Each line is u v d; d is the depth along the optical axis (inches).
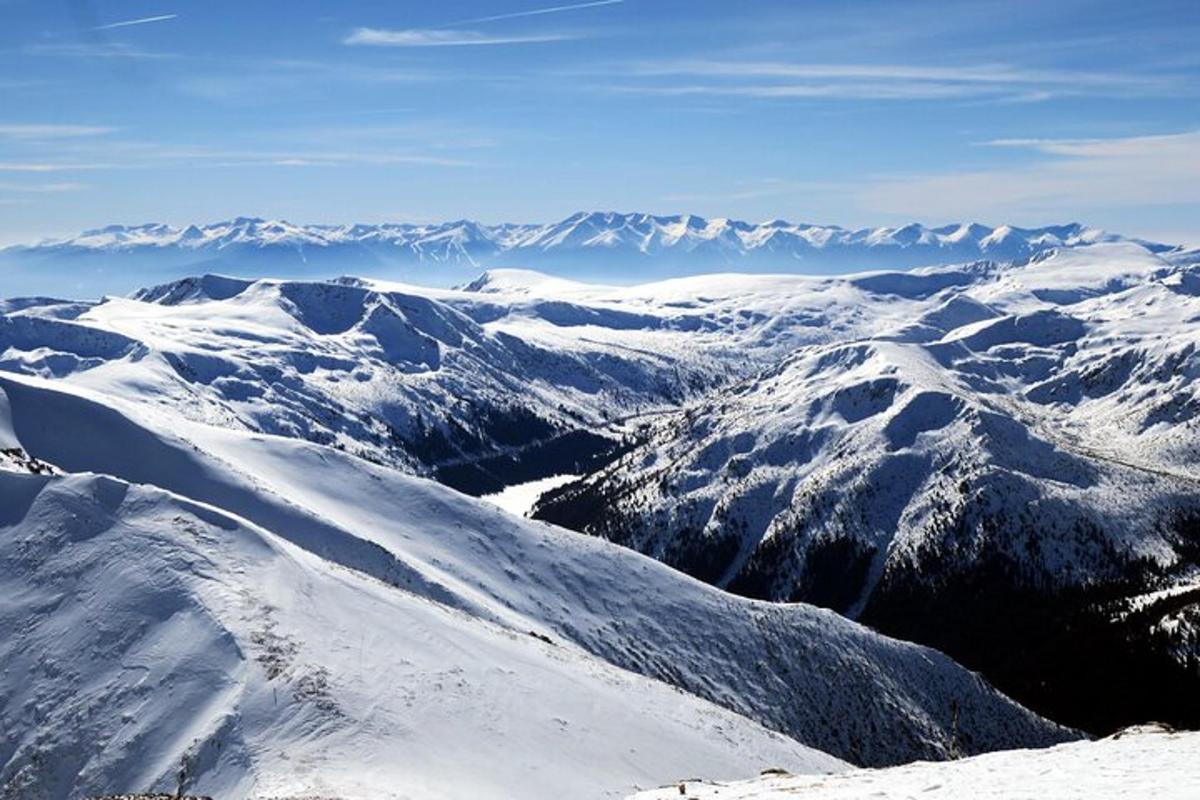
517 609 4704.7
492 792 2087.8
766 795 1307.8
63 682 2476.6
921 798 1174.3
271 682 2349.9
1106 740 1470.2
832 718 4584.2
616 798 2297.0
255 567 2881.4
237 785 2025.1
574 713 2790.4
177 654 2470.5
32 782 2246.6
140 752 2226.9
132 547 2883.9
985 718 4921.3
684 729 3137.3
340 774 2006.6
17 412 4909.0
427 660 2721.5
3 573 2881.4
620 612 5009.8
